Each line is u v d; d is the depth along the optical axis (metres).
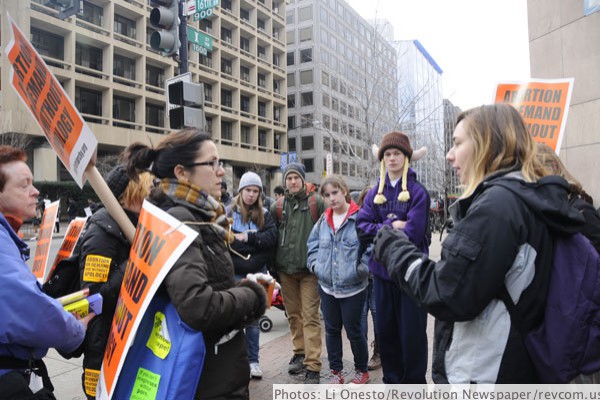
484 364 1.53
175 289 1.55
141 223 1.76
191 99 5.56
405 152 3.21
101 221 2.26
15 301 1.50
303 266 4.00
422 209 3.12
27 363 1.63
